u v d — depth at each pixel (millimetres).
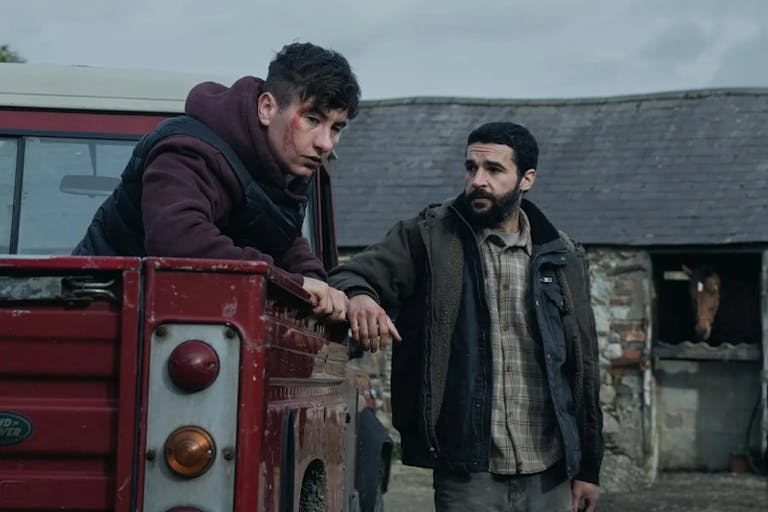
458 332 4457
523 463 4426
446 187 17250
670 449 15492
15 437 2768
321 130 3604
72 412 2773
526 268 4602
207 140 3467
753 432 15227
